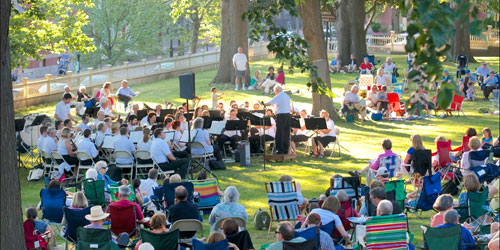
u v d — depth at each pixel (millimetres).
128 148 17141
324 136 20469
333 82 36875
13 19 28672
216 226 10555
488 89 30844
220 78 36625
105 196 12930
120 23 56000
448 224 9484
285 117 20156
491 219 11539
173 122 19000
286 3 11680
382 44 54562
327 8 45469
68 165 17156
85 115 19688
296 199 12344
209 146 18406
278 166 19297
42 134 17594
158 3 56688
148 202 12508
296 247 8242
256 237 12312
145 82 40406
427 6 5445
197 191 13508
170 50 60938
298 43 11500
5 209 7602
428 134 23578
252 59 48125
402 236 9656
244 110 21594
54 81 34000
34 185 17641
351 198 12273
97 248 9000
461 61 35750
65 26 32250
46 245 10102
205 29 61938
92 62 55312
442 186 15000
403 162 16109
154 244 9234
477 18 5523
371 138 23219
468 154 15297
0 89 7480
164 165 16688
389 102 26938
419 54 5656
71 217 10594
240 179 17625
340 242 10172
